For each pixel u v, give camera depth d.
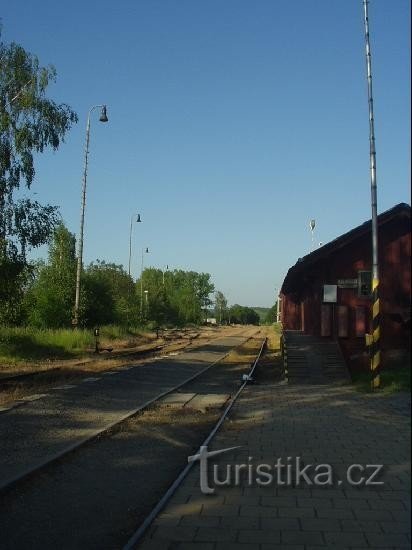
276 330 70.44
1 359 25.12
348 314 18.33
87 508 6.25
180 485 6.70
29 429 10.32
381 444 8.54
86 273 45.22
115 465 8.12
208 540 5.04
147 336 51.94
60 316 40.50
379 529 5.22
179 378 19.92
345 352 18.38
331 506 5.86
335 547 4.83
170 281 129.12
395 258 17.33
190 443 9.65
